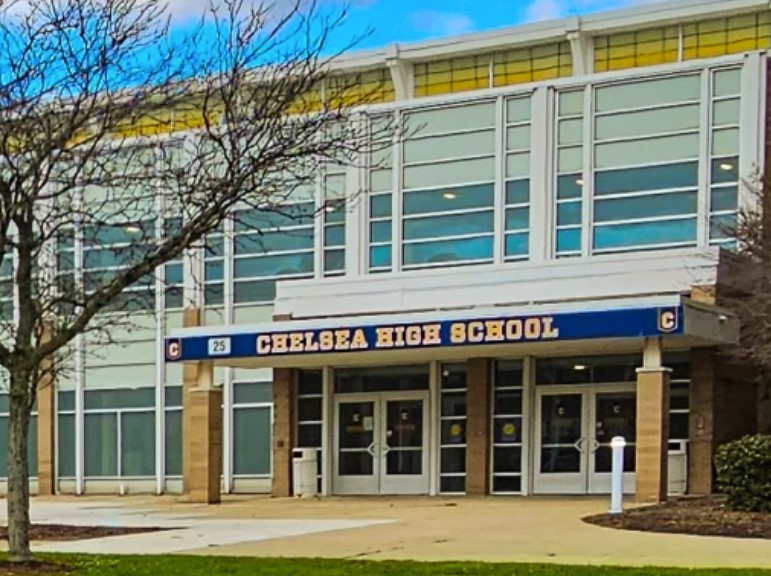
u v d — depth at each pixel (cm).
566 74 2894
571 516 1831
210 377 2503
